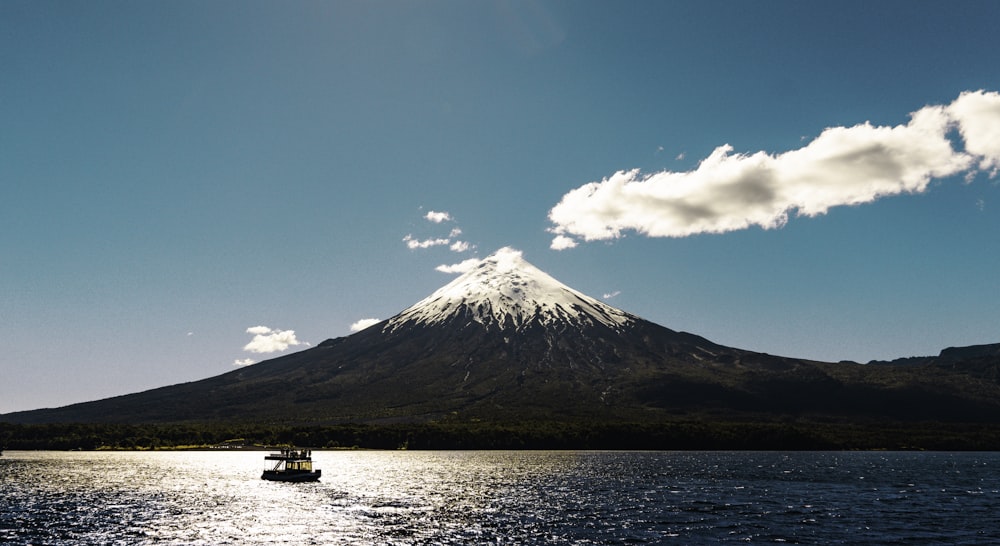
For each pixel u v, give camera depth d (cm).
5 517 8644
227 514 9012
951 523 8662
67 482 12756
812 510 9625
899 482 13812
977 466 19000
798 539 7569
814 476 15062
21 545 7075
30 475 14125
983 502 10694
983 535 7888
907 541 7519
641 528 8131
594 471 15850
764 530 8044
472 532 7875
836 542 7431
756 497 11025
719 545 7238
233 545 7150
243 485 12456
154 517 8731
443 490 11781
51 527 8000
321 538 7512
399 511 9350
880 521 8756
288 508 9569
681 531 7950
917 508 9962
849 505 10194
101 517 8700
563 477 14262
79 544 7131
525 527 8175
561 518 8819
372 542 7325
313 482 13088
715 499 10738
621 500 10544
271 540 7394
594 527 8194
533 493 11412
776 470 16762
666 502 10344
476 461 19262
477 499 10612
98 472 15038
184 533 7725
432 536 7644
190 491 11469
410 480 13512
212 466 17175
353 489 11912
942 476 15362
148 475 14375
